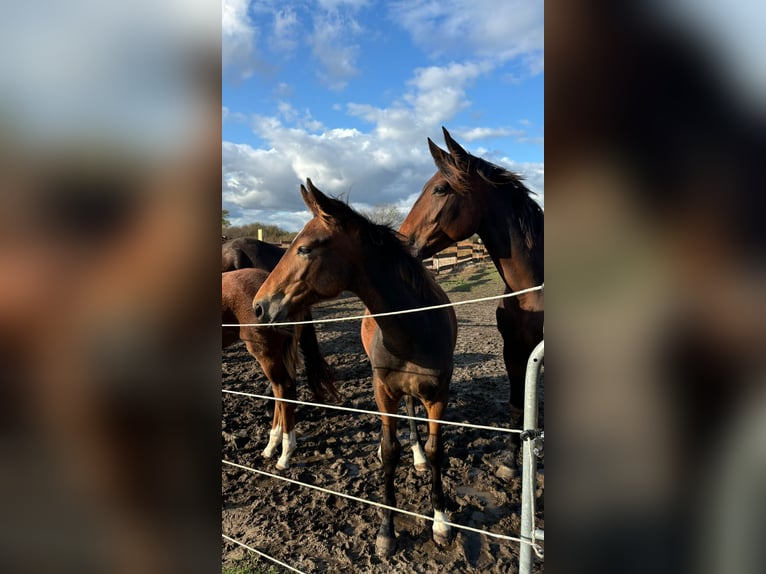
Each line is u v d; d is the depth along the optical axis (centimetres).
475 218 281
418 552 242
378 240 223
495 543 247
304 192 233
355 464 338
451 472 316
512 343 297
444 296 270
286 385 345
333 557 240
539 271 277
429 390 230
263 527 267
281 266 230
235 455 360
